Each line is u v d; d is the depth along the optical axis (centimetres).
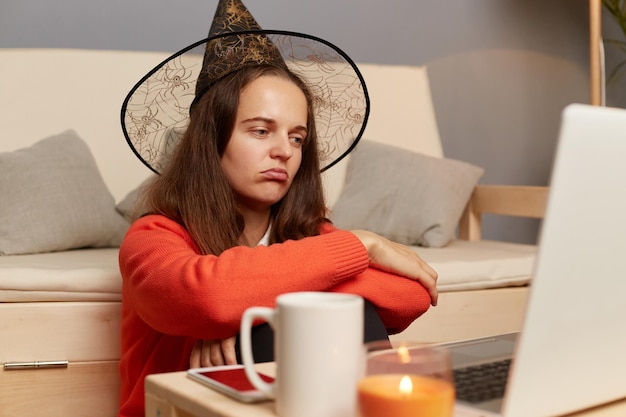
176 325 98
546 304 53
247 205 123
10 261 160
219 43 120
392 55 299
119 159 211
